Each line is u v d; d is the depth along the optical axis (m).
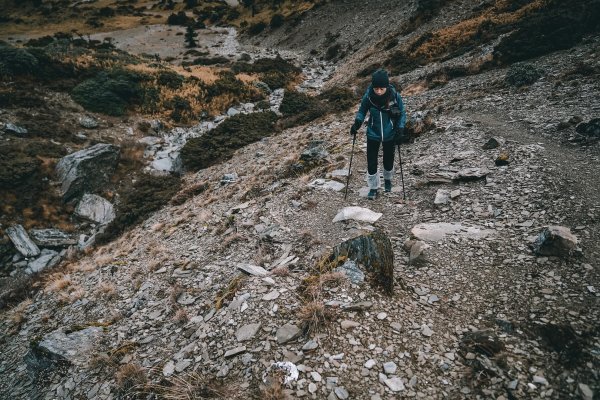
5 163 18.22
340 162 10.80
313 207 8.23
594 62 14.87
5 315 9.74
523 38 20.44
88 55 33.34
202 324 5.11
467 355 3.82
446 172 8.36
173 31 74.00
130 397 4.28
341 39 50.59
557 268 4.76
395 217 7.09
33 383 5.84
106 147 20.67
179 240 9.90
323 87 36.22
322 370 3.79
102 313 7.36
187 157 21.19
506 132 10.17
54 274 12.21
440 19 35.97
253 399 3.64
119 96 27.62
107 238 15.35
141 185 19.55
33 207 17.17
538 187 6.67
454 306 4.59
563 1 24.80
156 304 6.63
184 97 30.11
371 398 3.48
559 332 3.84
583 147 8.06
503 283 4.78
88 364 5.47
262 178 13.16
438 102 17.00
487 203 6.72
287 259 6.33
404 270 5.45
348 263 5.19
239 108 30.89
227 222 9.23
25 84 25.80
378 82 6.53
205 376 4.11
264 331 4.45
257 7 82.50
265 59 44.62
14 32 71.19
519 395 3.32
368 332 4.18
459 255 5.50
